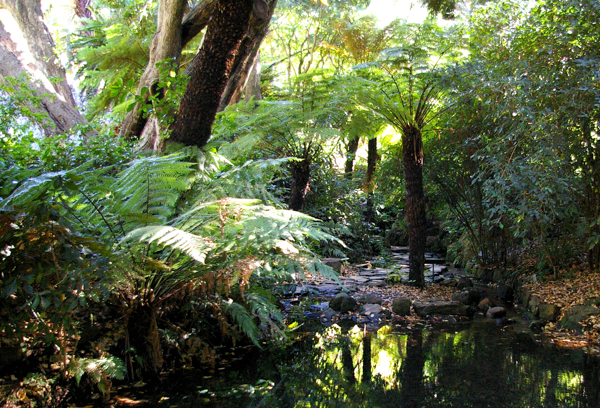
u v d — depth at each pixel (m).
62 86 7.04
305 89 5.75
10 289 2.09
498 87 4.70
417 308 4.98
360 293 5.86
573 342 3.75
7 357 2.27
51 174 2.16
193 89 3.55
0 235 2.13
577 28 4.46
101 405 2.44
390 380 2.82
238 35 3.40
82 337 2.64
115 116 5.41
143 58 6.18
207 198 3.27
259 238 2.75
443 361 3.24
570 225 5.21
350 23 12.76
